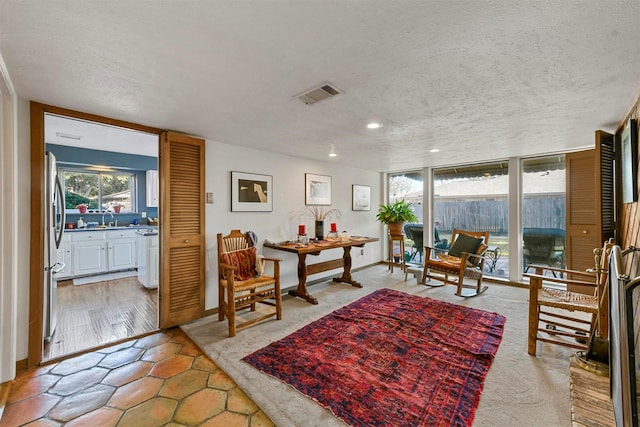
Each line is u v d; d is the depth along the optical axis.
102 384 1.94
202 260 3.07
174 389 1.88
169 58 1.48
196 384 1.94
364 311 3.24
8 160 1.91
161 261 2.81
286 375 2.01
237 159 3.51
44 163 2.16
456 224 5.06
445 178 5.18
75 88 1.85
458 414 1.63
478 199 4.80
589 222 3.25
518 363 2.16
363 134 2.99
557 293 2.49
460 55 1.46
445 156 4.21
